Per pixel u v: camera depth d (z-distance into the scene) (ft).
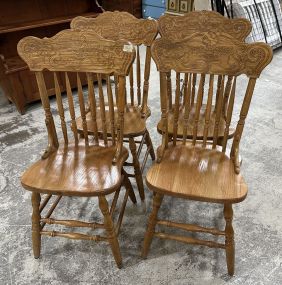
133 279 4.20
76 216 5.24
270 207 5.22
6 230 4.98
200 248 4.61
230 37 3.48
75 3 9.35
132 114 5.22
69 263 4.45
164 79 3.76
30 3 8.41
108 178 3.78
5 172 6.29
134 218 5.16
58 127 7.77
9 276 4.29
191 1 8.47
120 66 3.71
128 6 14.25
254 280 4.12
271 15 12.01
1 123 8.18
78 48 3.78
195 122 4.19
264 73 10.40
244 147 6.75
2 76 8.51
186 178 3.74
